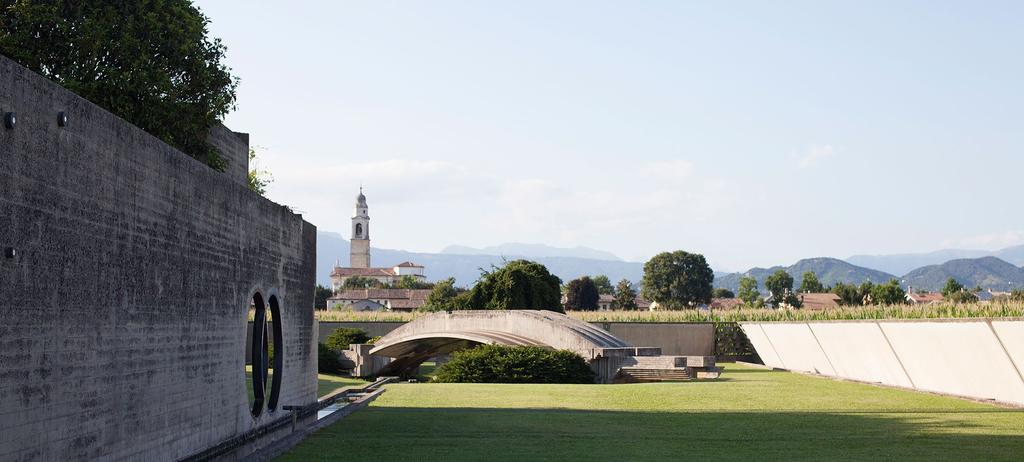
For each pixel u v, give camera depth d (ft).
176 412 43.86
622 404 87.86
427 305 356.18
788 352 151.12
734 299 652.48
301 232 70.08
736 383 117.08
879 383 113.50
